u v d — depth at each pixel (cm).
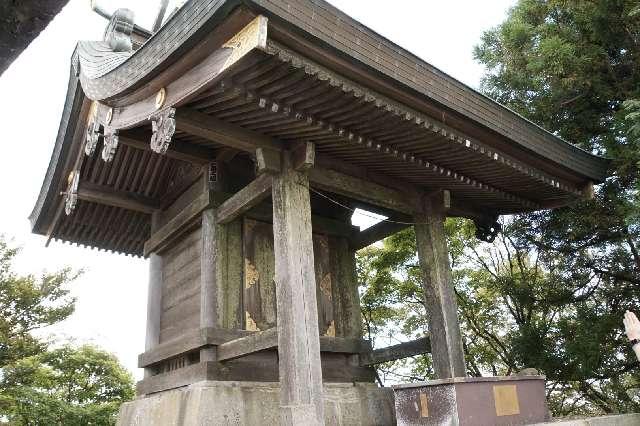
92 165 719
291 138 544
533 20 1054
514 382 546
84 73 588
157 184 783
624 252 968
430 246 697
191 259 706
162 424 604
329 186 604
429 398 511
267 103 443
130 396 2442
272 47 383
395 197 682
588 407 1263
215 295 626
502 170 648
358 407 654
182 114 473
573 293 1027
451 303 674
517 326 1289
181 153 643
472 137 579
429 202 721
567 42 945
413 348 683
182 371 628
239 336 619
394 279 1427
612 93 904
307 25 393
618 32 892
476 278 1388
